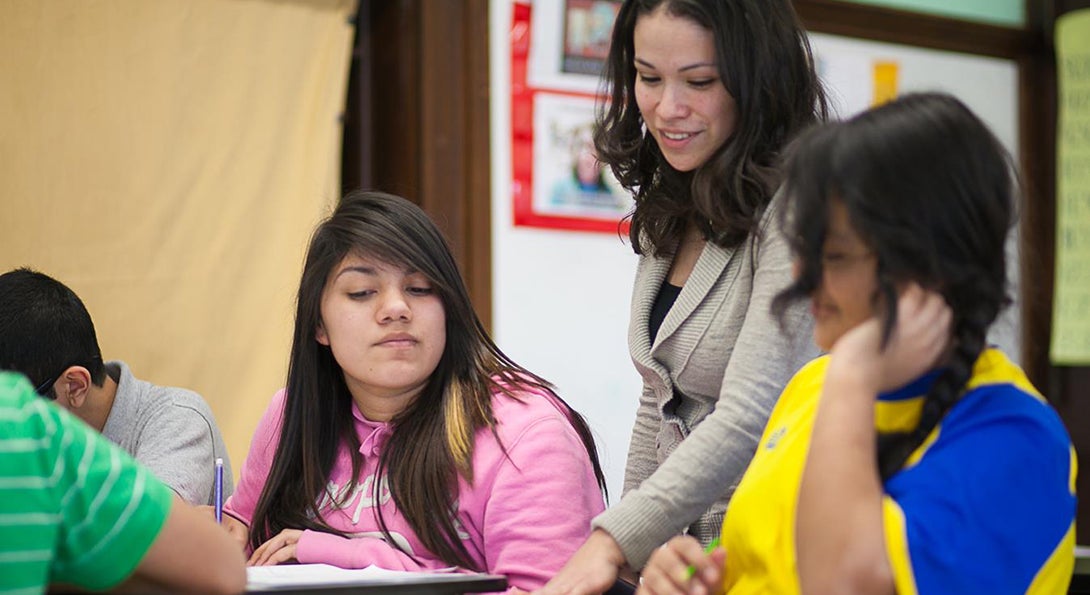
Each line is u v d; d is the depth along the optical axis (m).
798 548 2.42
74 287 6.27
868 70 8.12
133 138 6.42
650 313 4.00
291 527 3.97
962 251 2.40
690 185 3.88
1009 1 8.67
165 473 4.73
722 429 3.28
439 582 2.85
